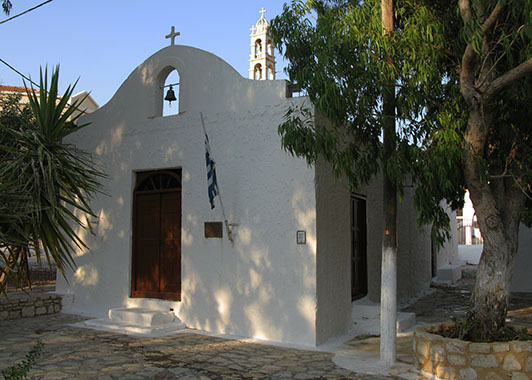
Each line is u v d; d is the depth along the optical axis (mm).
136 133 10195
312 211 7926
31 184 5250
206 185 9133
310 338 7766
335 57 6453
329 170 8477
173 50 9859
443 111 6320
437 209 6234
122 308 9695
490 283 6363
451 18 6754
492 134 6973
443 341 6051
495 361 5695
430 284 16328
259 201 8469
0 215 4801
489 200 6336
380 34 6477
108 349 7484
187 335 8477
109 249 10312
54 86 5863
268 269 8250
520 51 6145
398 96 6582
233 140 8875
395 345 6750
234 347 7645
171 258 9664
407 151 6293
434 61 6383
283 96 8477
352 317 9023
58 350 7406
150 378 6109
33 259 21406
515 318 10406
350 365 6656
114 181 10398
